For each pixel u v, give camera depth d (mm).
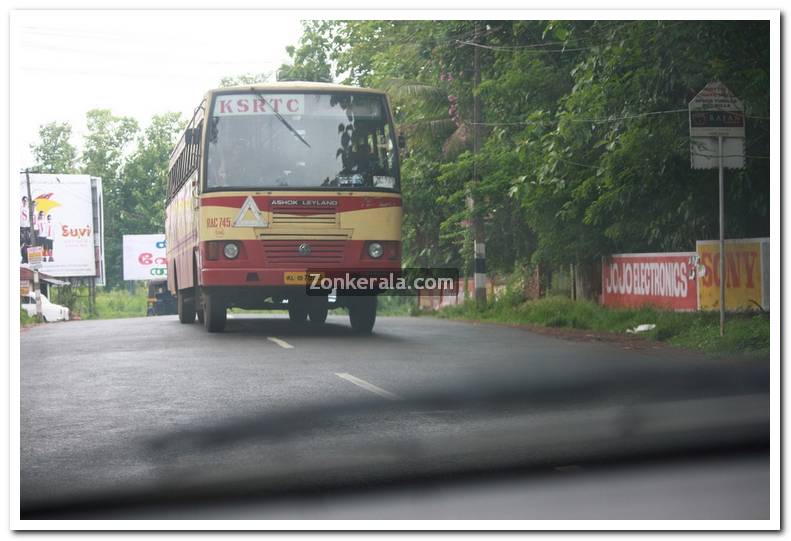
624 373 11609
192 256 19609
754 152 17141
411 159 32656
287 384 10906
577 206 20750
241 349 15062
